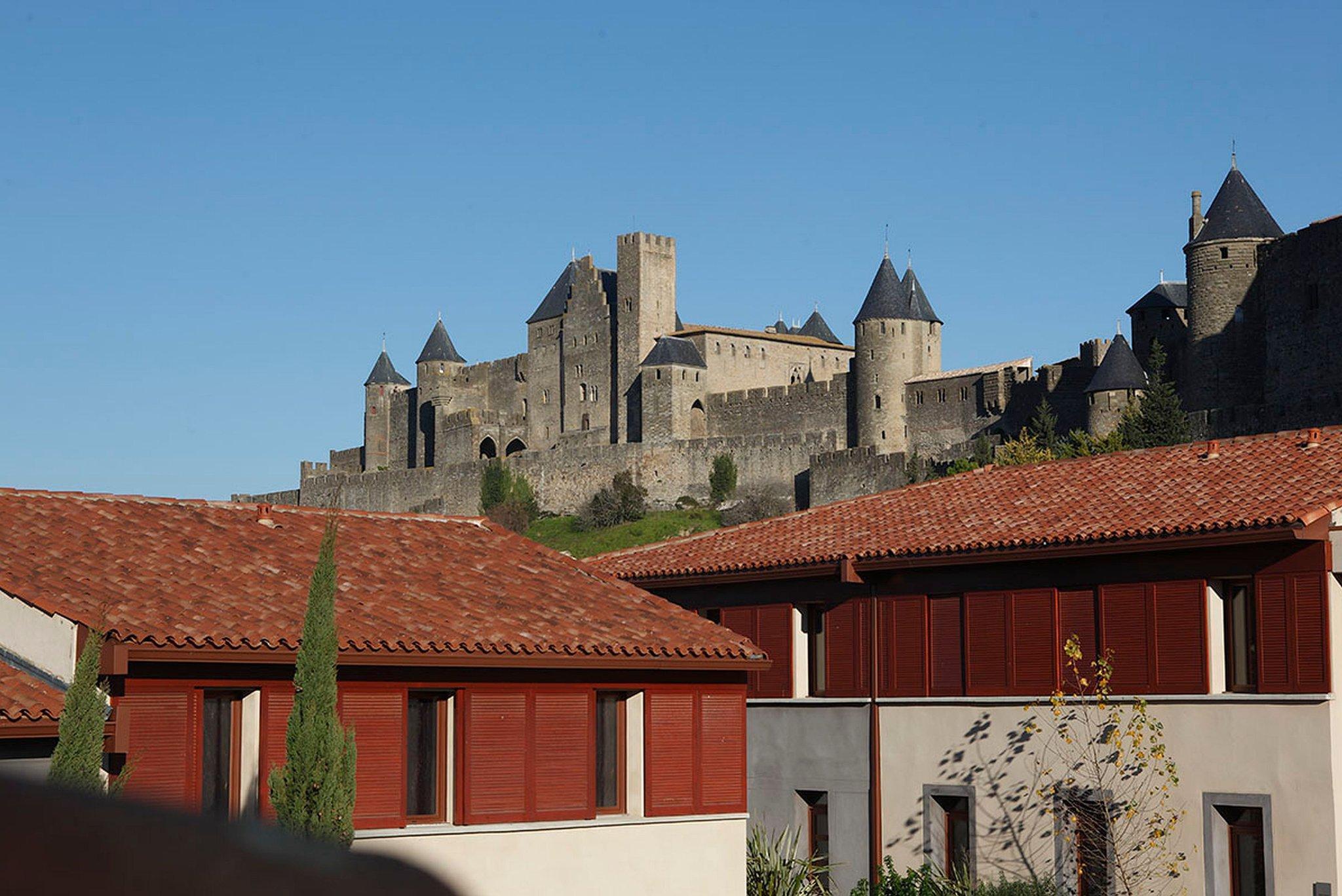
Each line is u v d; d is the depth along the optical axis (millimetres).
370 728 26141
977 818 34344
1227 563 31406
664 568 40750
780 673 38656
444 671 27078
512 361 189000
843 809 36875
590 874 28172
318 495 184375
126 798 2088
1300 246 112062
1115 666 32875
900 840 35625
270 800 23688
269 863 1962
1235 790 30641
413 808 27031
